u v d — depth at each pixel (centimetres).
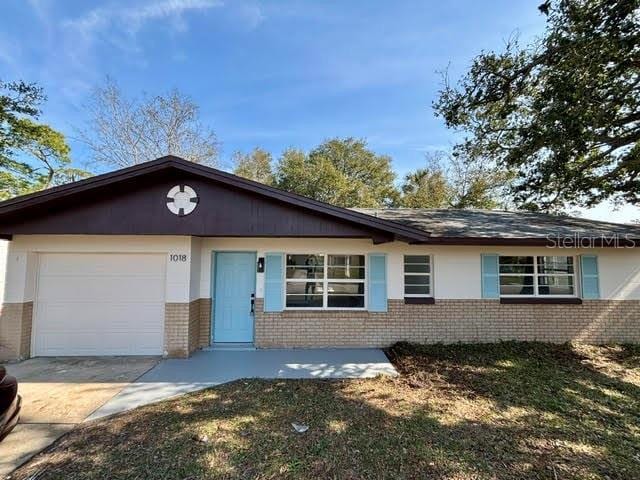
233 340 875
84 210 710
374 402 535
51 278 787
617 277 905
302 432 435
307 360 755
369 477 345
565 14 822
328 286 896
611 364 744
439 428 450
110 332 788
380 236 756
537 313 893
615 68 829
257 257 870
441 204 2678
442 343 872
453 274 891
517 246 891
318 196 2731
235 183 701
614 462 376
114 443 406
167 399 541
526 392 582
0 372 434
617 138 955
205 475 346
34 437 421
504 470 357
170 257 778
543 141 927
